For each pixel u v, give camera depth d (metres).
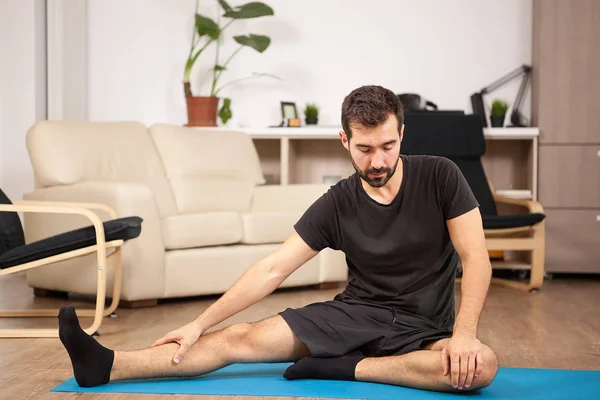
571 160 5.06
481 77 5.45
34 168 4.13
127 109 5.69
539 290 4.53
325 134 5.17
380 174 1.92
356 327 2.12
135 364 2.09
